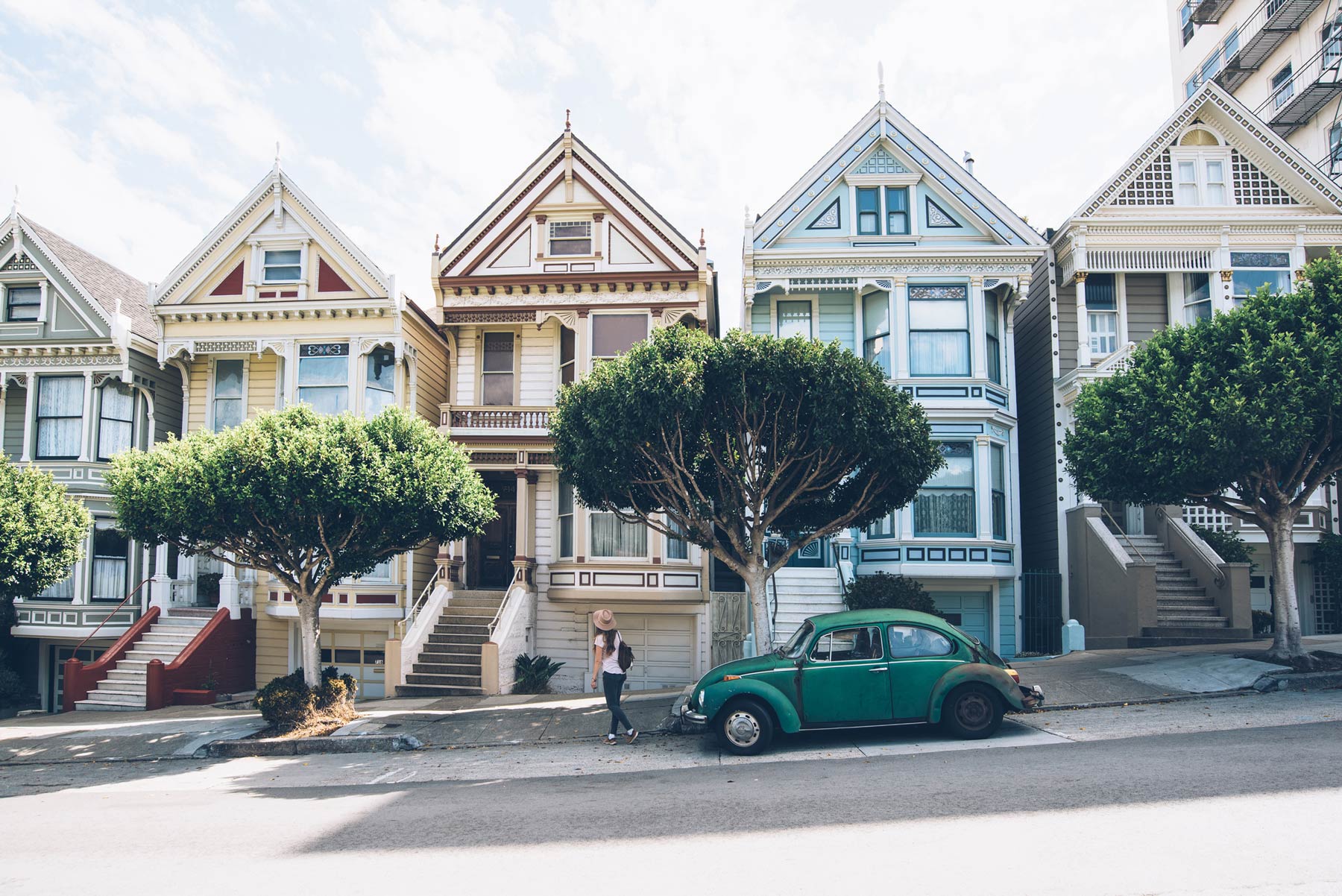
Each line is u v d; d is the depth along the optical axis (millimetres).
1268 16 29406
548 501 20734
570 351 21203
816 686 10930
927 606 17422
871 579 18031
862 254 19969
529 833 7637
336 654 20812
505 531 22016
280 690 14086
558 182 21203
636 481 13688
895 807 7762
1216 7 31969
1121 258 20188
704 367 13180
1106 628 18312
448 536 15016
